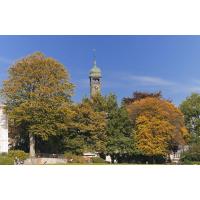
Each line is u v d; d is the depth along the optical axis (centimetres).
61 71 8431
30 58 8406
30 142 8125
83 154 8625
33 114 8012
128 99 10725
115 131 8556
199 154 9212
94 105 8925
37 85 8250
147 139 8488
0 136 8144
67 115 8156
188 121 10919
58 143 8538
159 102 8938
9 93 8238
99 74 15900
